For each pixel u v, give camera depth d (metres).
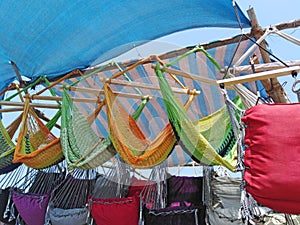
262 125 1.91
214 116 2.75
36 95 3.50
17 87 3.89
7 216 3.73
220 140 2.79
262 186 1.83
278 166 1.82
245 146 2.00
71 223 3.44
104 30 3.19
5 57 3.58
